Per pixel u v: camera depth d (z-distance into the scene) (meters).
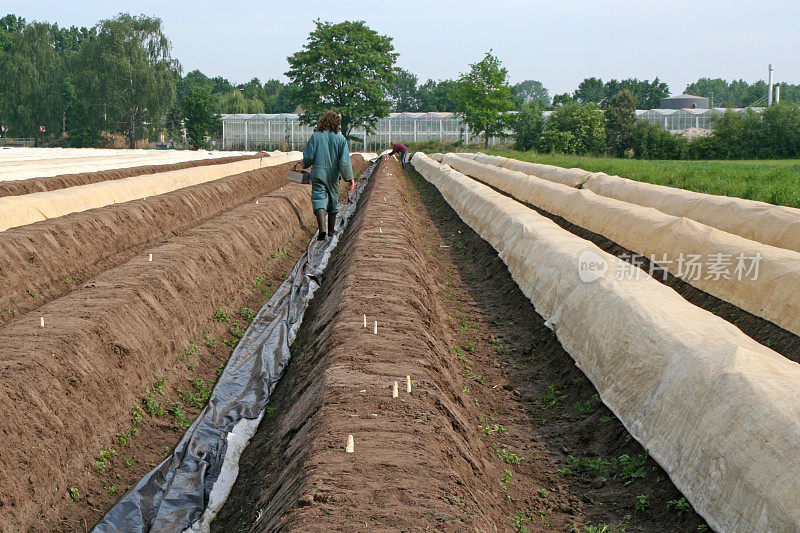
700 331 6.76
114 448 6.78
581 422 7.11
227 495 6.10
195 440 7.12
